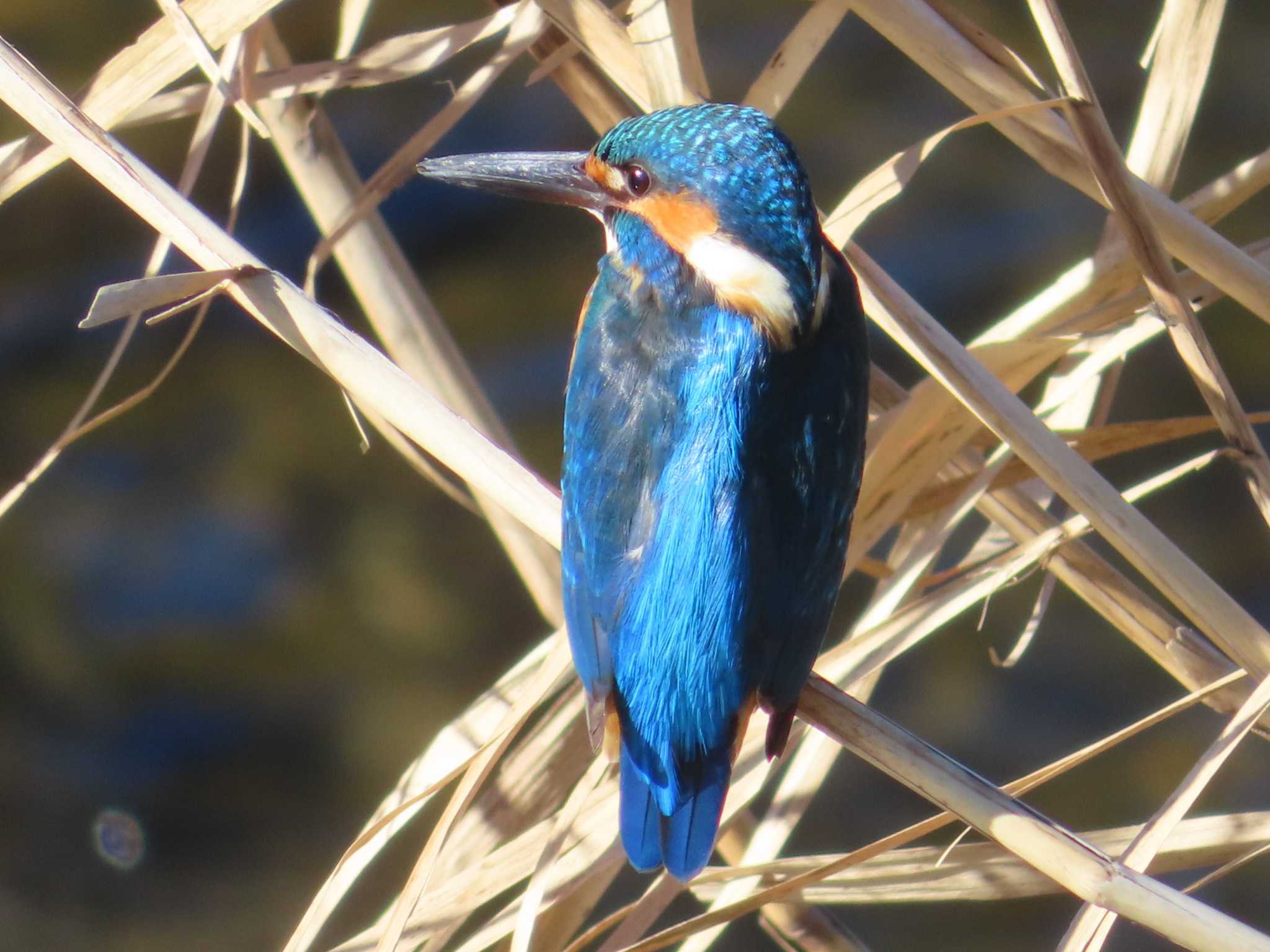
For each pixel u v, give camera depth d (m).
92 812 4.77
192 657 4.99
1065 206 5.80
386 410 4.04
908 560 4.07
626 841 4.04
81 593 5.06
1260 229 5.68
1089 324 4.08
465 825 4.07
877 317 4.06
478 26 4.08
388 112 5.61
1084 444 4.07
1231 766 4.88
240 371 5.44
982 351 4.08
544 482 4.04
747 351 4.05
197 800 4.80
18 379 5.34
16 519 5.14
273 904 4.64
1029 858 4.01
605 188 4.07
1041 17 4.04
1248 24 6.23
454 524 5.25
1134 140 4.08
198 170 4.07
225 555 5.16
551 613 4.13
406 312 4.12
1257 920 4.71
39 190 5.51
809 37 4.07
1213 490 5.34
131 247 5.52
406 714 4.94
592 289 4.09
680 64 4.07
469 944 4.05
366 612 5.10
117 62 4.05
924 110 5.90
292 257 5.44
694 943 4.05
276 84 4.07
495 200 5.64
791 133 5.81
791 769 4.07
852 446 4.06
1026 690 5.02
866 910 4.79
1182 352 4.05
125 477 5.27
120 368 5.39
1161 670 5.07
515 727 4.04
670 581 4.05
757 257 4.05
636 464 4.06
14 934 4.52
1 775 4.78
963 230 5.74
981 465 4.10
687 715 4.04
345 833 4.79
